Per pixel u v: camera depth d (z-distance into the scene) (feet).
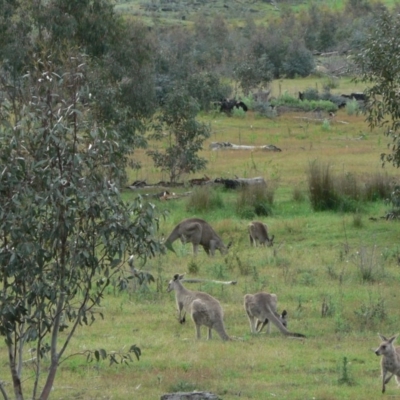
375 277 180.55
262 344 134.82
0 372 122.72
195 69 580.71
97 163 92.38
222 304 161.48
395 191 222.48
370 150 385.50
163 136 335.47
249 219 247.70
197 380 116.26
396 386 114.83
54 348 94.48
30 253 86.79
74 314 95.66
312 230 230.27
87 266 92.68
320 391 110.11
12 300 90.27
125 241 91.20
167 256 207.62
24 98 104.73
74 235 90.63
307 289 170.91
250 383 114.83
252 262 196.95
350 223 234.99
